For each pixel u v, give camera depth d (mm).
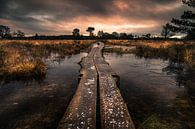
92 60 14625
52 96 6547
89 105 4945
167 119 4770
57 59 16484
